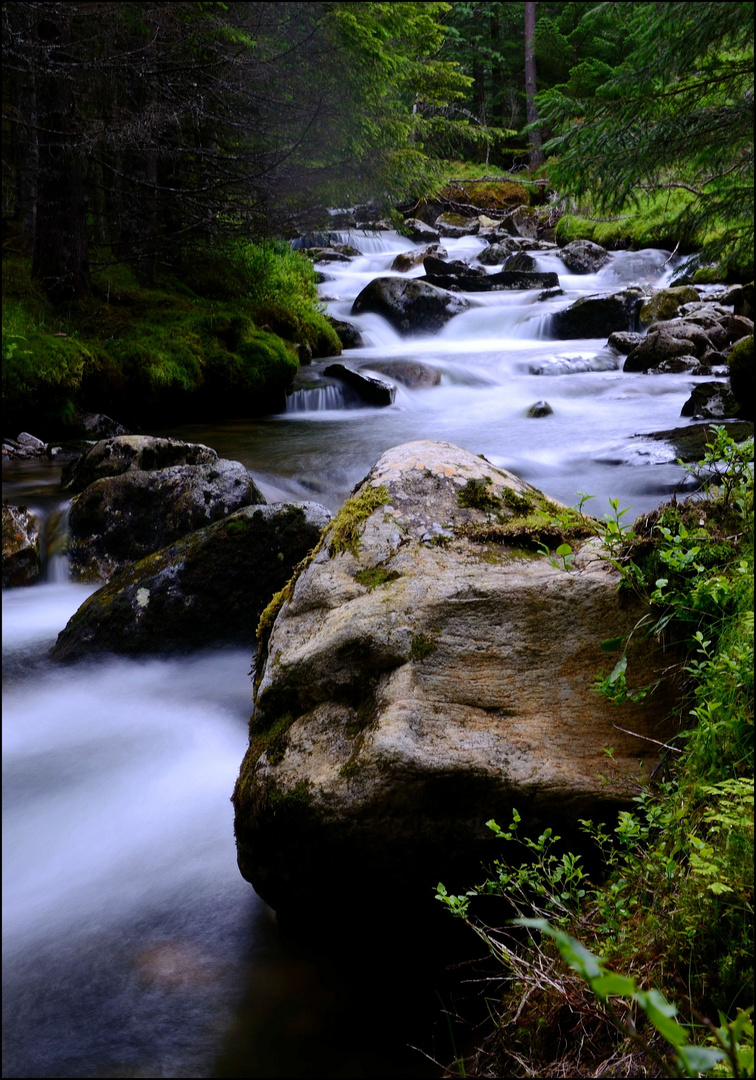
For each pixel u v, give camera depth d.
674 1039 0.94
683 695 2.51
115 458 6.86
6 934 2.62
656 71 6.49
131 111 12.34
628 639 2.57
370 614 2.69
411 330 18.19
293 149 12.56
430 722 2.44
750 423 9.09
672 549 2.56
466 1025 2.27
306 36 12.93
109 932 2.65
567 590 2.70
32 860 3.01
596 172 7.57
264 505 5.05
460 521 3.07
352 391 12.64
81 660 4.67
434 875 2.40
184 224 14.31
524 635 2.65
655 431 9.20
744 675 2.14
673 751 2.41
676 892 2.01
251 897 2.81
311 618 2.88
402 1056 2.19
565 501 7.25
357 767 2.39
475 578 2.79
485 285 21.09
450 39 23.36
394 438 10.04
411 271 23.47
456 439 9.82
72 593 5.73
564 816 2.34
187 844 3.10
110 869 2.96
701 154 7.30
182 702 4.29
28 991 2.40
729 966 1.79
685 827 2.08
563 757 2.41
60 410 9.84
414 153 14.89
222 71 12.36
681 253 21.45
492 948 2.14
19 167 14.28
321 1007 2.37
